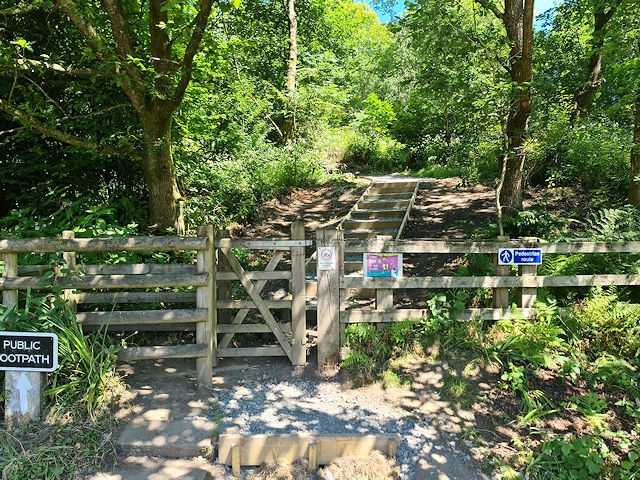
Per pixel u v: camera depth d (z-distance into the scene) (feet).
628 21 22.15
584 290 18.94
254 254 26.91
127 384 14.44
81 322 14.06
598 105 38.58
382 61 85.87
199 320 14.34
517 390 14.82
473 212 29.09
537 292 18.38
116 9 19.16
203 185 29.12
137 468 11.39
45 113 19.71
